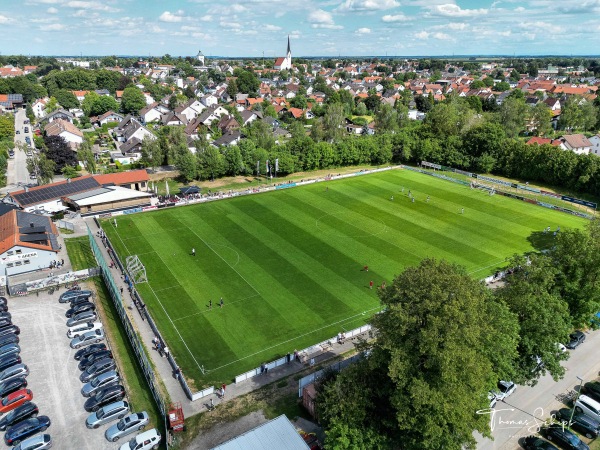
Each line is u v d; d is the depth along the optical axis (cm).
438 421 3341
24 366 4825
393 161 14900
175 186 11750
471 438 3384
